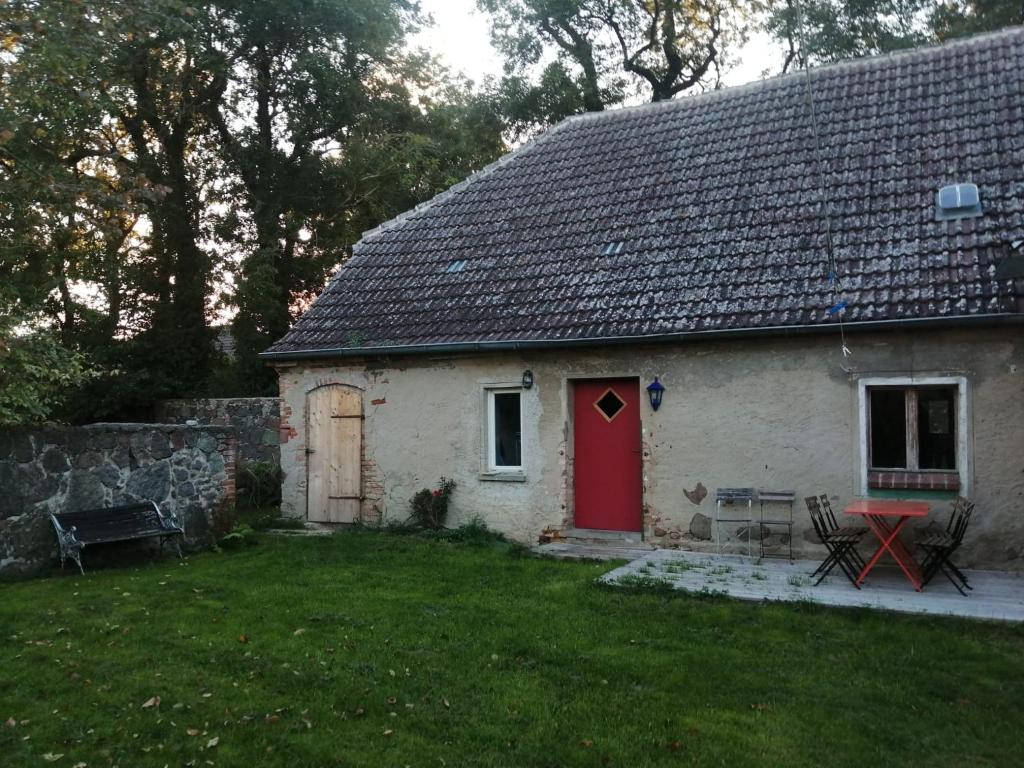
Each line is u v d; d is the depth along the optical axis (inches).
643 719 217.8
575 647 274.1
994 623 287.7
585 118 647.8
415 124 1123.3
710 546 432.8
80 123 665.0
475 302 512.1
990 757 197.6
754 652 269.1
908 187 442.0
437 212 616.4
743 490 420.2
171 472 451.8
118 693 234.4
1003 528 371.9
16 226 480.4
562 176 589.3
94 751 199.8
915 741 205.5
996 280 373.4
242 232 1002.1
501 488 489.4
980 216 408.2
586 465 478.9
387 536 489.7
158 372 903.7
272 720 216.4
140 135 972.6
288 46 983.6
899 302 384.8
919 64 529.3
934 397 392.5
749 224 469.1
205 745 202.2
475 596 341.7
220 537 466.6
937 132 468.4
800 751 200.2
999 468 372.8
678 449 441.1
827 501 389.4
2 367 389.7
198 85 968.3
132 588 358.9
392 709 224.7
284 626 298.8
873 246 418.3
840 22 1025.5
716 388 431.8
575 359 468.4
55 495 404.2
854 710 223.8
